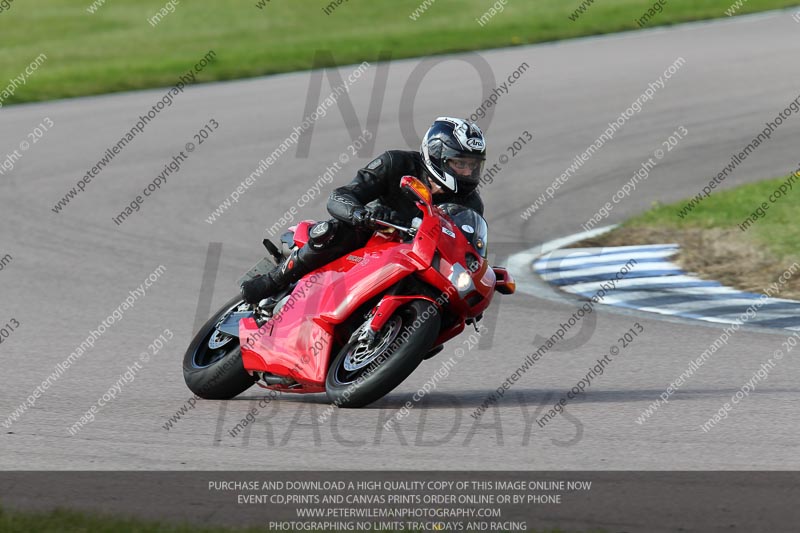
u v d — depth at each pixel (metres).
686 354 29.42
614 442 21.09
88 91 76.50
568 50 89.00
